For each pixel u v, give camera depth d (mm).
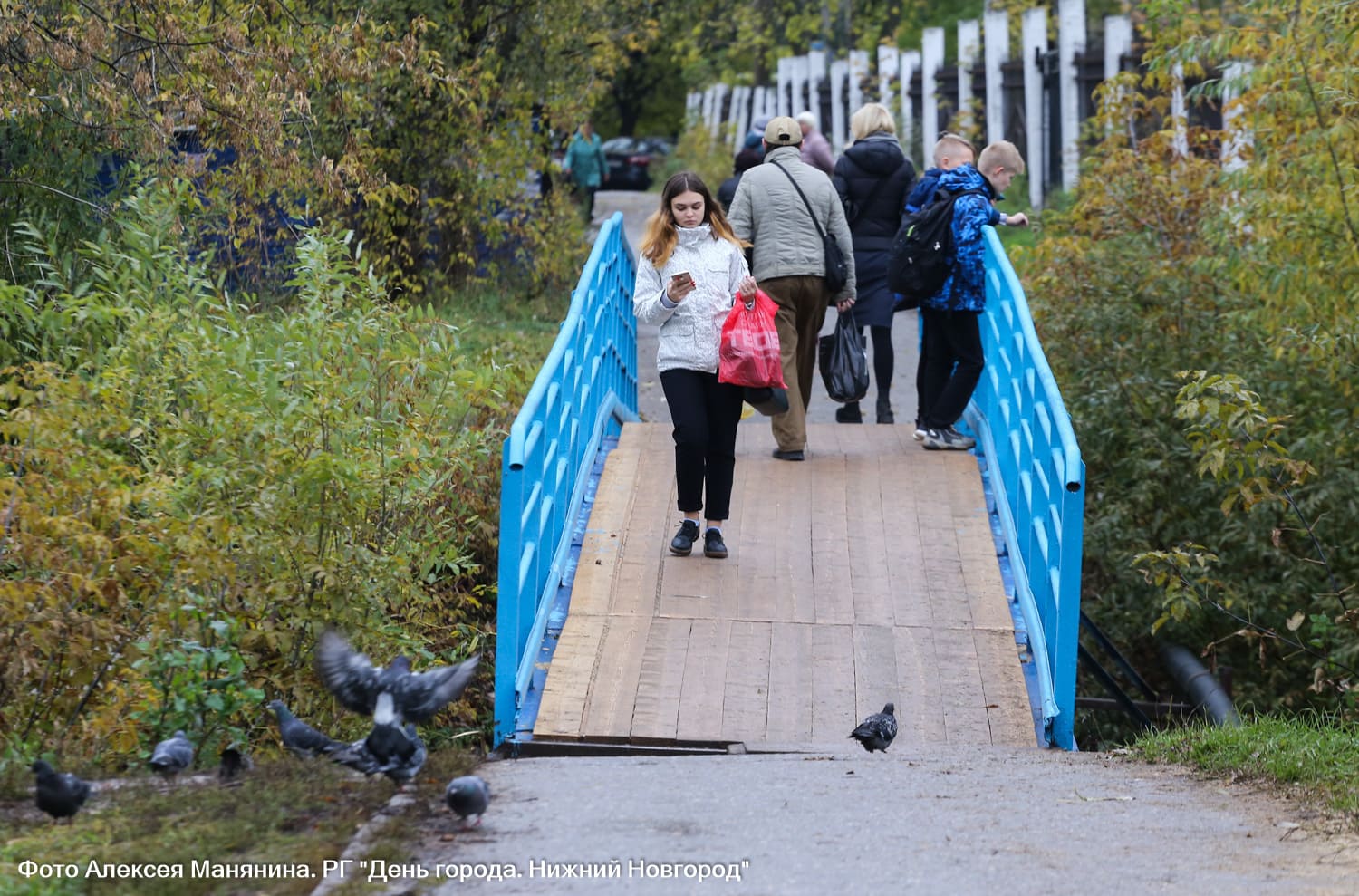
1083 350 29156
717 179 85125
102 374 20219
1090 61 52844
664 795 13844
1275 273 26406
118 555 16734
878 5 85062
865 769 15328
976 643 19844
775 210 25266
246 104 27047
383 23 38062
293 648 18453
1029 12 56156
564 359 22156
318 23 31578
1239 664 28516
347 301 24062
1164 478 28219
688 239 21172
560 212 48344
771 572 21719
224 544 17641
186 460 19531
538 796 13727
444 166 42031
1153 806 13680
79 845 11648
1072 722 18141
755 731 17688
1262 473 25094
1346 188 24672
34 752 15398
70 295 23250
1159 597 27406
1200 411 22891
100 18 25859
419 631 21234
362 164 29766
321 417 19562
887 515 23766
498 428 26078
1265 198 26516
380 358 21516
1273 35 26172
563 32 44406
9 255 27188
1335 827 12883
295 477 18828
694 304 21172
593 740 17562
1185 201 30703
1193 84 43438
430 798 13180
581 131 50500
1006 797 13930
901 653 19531
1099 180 31953
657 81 124938
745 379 20766
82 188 28672
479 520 23859
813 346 26422
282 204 32969
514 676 18000
